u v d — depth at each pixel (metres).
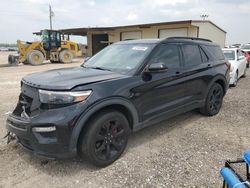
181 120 5.47
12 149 3.98
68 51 23.22
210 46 5.70
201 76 5.10
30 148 3.31
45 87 3.20
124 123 3.68
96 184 3.14
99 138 3.39
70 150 3.15
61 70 4.16
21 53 21.03
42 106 3.20
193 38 5.32
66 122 3.07
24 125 3.21
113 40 31.52
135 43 4.66
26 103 3.41
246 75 13.10
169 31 25.53
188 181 3.19
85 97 3.21
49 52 22.67
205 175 3.32
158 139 4.46
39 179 3.23
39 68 18.14
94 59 4.84
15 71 15.91
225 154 3.89
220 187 3.07
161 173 3.37
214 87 5.60
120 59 4.32
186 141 4.38
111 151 3.60
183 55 4.79
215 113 5.82
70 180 3.22
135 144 4.25
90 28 30.16
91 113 3.23
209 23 25.22
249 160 2.30
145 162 3.65
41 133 3.12
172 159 3.74
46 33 22.11
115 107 3.65
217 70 5.59
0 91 8.67
